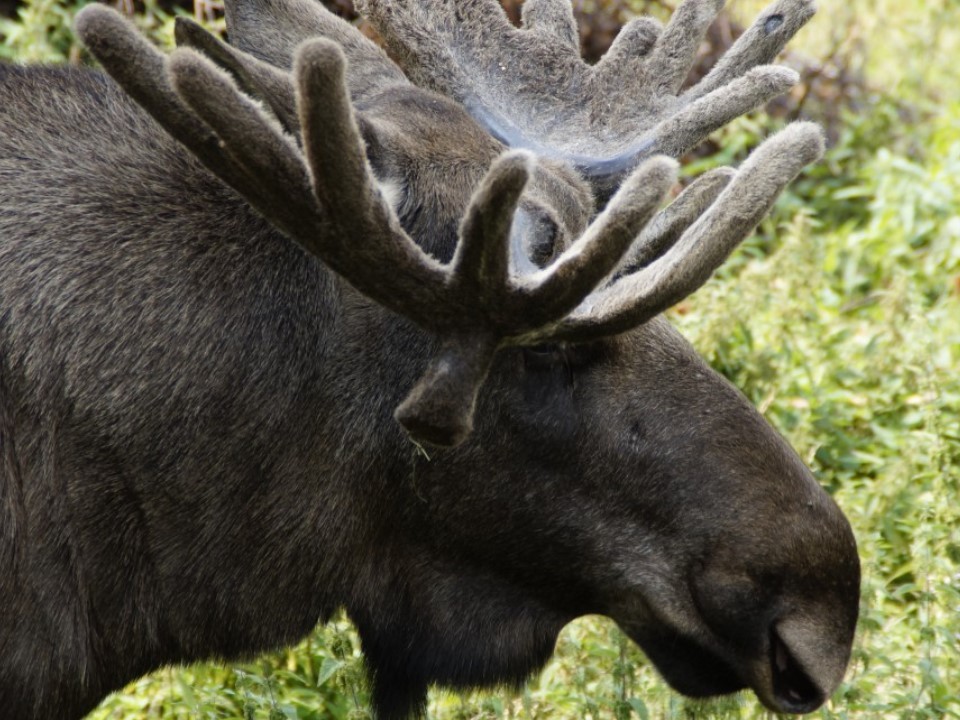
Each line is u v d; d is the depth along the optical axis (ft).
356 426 34.06
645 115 38.27
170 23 61.82
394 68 37.86
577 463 34.40
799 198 77.00
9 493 31.86
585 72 39.01
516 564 35.37
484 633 35.99
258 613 34.78
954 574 44.80
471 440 34.27
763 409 54.13
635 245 34.71
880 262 70.90
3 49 62.39
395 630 35.88
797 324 58.75
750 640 33.94
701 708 40.27
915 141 82.33
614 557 34.81
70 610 32.83
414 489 34.68
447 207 33.73
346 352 33.91
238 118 29.58
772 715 41.01
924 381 53.36
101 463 32.83
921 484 53.31
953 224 69.92
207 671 43.88
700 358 35.37
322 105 28.58
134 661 34.32
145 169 33.94
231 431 33.45
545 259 33.01
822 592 33.91
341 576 35.12
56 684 32.94
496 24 39.37
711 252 31.35
